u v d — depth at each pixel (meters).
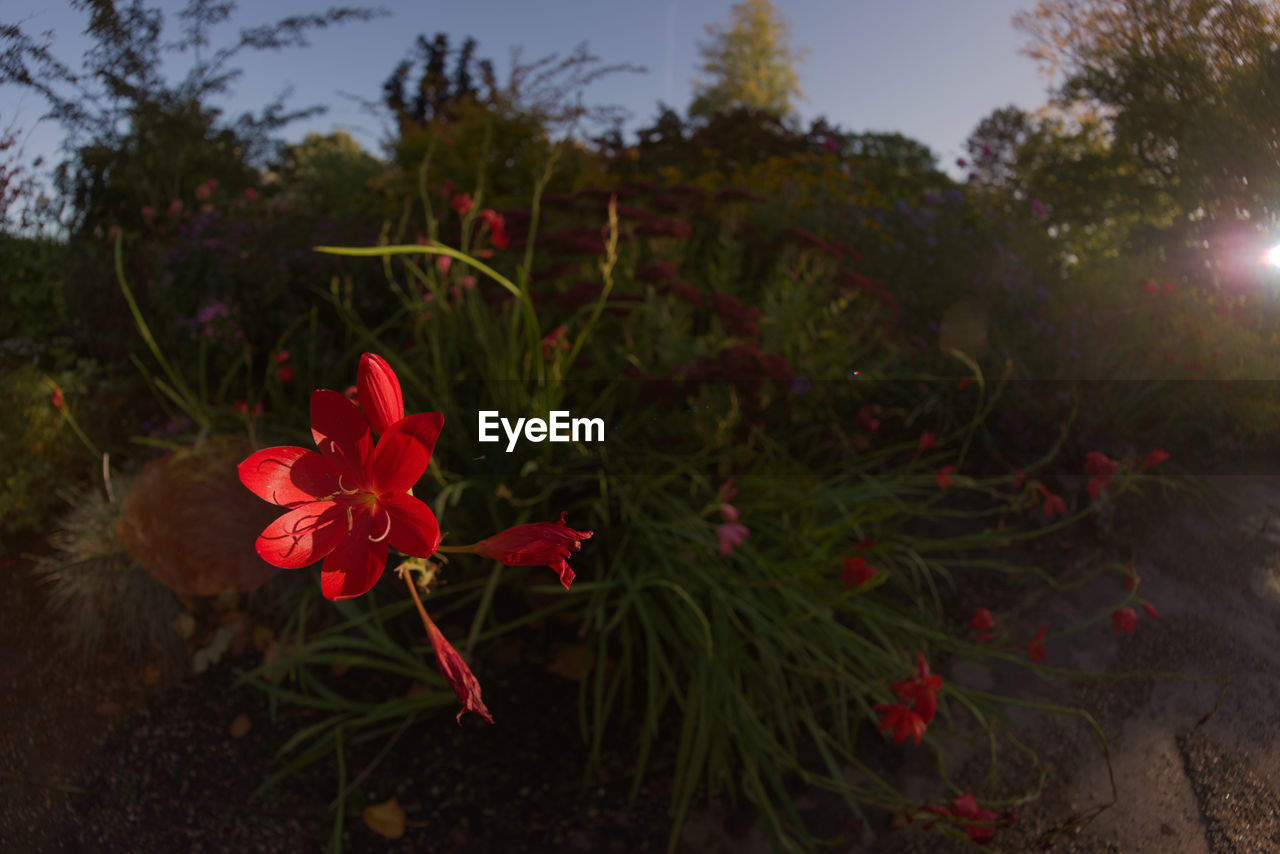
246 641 0.85
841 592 0.83
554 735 0.74
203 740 0.73
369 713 0.75
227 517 0.89
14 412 1.02
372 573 0.21
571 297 0.97
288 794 0.68
